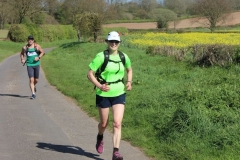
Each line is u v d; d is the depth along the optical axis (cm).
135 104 938
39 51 1153
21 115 920
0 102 1104
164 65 1775
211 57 1528
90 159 604
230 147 589
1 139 711
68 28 6788
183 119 691
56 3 6419
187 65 1650
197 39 3425
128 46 3219
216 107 759
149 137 702
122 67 560
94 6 5503
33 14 6531
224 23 6731
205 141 626
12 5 6169
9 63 2681
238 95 816
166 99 898
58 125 823
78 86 1362
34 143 686
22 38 5431
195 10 6581
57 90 1334
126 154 622
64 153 632
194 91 858
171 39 3619
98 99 562
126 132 738
